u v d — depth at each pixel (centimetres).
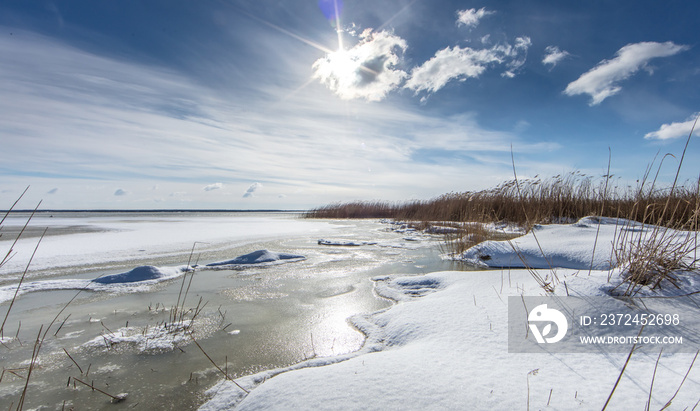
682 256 253
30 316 311
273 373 202
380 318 288
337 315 309
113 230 1130
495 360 177
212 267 525
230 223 1598
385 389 150
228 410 166
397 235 1025
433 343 210
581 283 260
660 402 129
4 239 846
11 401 182
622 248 303
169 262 562
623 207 717
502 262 509
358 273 483
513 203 950
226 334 269
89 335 269
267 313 318
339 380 161
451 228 1048
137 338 262
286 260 583
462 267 514
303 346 245
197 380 201
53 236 920
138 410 173
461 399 139
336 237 964
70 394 188
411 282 398
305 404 144
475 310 260
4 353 238
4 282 429
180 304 346
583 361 169
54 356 234
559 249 475
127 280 428
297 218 2334
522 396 140
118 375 208
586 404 132
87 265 534
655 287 238
